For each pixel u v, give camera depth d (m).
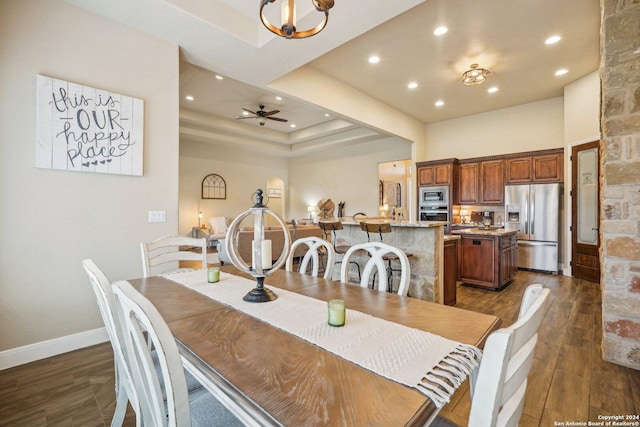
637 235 2.17
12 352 2.22
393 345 0.98
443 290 3.52
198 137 7.89
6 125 2.20
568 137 5.22
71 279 2.48
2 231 2.20
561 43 3.91
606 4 2.27
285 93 4.23
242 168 9.81
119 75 2.71
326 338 1.03
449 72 4.75
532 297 0.87
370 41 3.87
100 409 1.76
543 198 5.48
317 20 2.71
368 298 1.51
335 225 4.05
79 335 2.52
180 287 1.72
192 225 8.69
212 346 0.98
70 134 2.44
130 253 2.78
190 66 3.89
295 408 0.67
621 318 2.24
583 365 2.26
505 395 0.64
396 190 10.12
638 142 2.15
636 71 2.15
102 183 2.63
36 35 2.32
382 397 0.71
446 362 0.87
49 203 2.38
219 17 2.81
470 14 3.32
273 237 5.58
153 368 0.82
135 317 0.81
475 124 6.79
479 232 4.60
